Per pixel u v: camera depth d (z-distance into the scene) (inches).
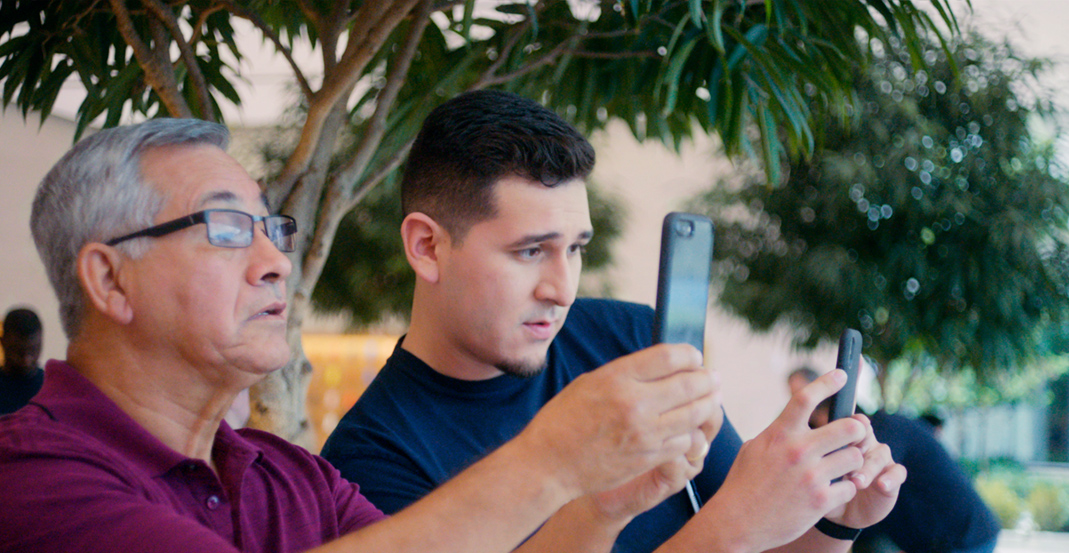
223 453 32.2
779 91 67.8
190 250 28.6
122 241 28.6
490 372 44.2
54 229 29.5
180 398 30.1
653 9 76.7
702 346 29.5
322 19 73.8
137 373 29.7
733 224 187.8
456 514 22.0
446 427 43.9
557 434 22.3
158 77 69.2
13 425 26.4
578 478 22.4
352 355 252.4
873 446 35.8
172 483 28.8
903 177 164.1
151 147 29.6
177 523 23.5
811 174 175.9
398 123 86.9
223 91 89.6
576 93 88.8
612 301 53.8
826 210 170.9
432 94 86.0
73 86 169.2
